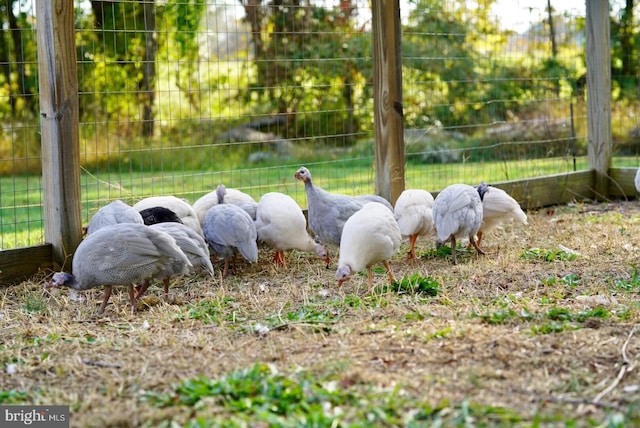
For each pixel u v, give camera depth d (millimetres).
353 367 4297
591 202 10195
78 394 4191
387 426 3568
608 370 4207
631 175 10117
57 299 6289
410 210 7348
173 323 5520
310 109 15117
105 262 5688
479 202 7246
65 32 6680
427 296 5934
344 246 6168
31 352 4945
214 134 17156
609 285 6102
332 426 3541
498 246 7777
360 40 14352
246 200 7902
